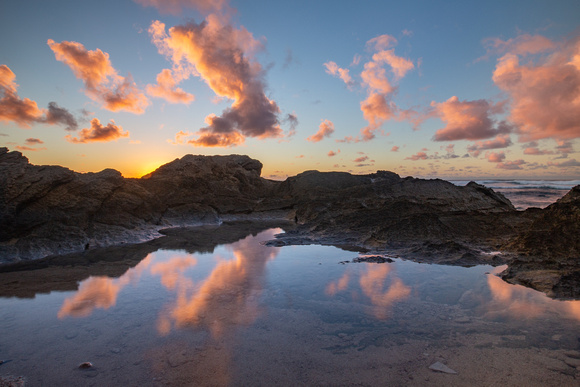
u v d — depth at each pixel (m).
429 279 5.82
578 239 6.49
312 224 11.56
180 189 14.38
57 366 3.21
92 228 9.59
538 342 3.57
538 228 7.39
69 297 5.10
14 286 5.63
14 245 7.84
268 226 12.82
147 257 7.72
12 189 8.44
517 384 2.86
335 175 18.41
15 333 3.91
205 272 6.43
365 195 13.88
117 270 6.61
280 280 5.88
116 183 11.25
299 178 18.25
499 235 8.77
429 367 3.16
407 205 10.94
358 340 3.71
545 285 5.20
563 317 4.18
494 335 3.76
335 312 4.49
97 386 2.91
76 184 10.13
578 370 3.04
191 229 12.06
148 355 3.40
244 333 3.89
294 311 4.53
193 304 4.79
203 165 16.00
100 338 3.78
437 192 13.30
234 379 3.00
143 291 5.34
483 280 5.73
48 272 6.48
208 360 3.31
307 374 3.07
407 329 3.96
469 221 9.52
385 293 5.18
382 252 7.93
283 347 3.56
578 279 5.15
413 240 8.71
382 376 3.03
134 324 4.13
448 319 4.21
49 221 8.78
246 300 4.94
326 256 7.65
